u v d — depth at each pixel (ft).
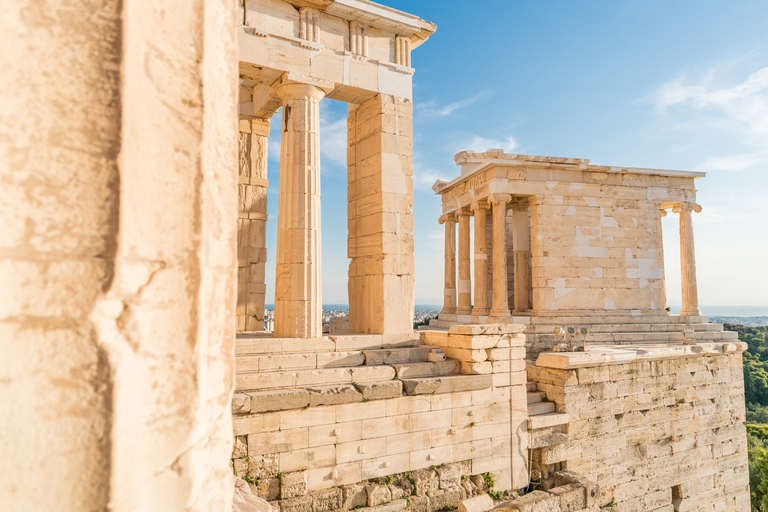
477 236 77.87
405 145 43.68
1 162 4.30
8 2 4.45
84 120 4.59
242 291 49.14
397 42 43.93
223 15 6.98
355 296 45.57
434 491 34.37
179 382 5.25
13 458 4.22
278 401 28.91
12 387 4.25
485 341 38.88
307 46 38.40
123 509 4.58
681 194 80.43
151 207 5.07
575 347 50.57
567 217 73.92
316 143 38.60
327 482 30.63
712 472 56.70
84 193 4.55
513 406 39.75
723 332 74.95
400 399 33.96
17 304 4.29
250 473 28.17
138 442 4.81
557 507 35.06
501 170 72.08
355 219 45.93
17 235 4.33
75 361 4.45
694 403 56.49
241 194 49.90
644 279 76.64
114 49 4.74
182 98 5.54
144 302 4.93
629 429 49.90
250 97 50.85
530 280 82.79
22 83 4.42
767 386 157.28
